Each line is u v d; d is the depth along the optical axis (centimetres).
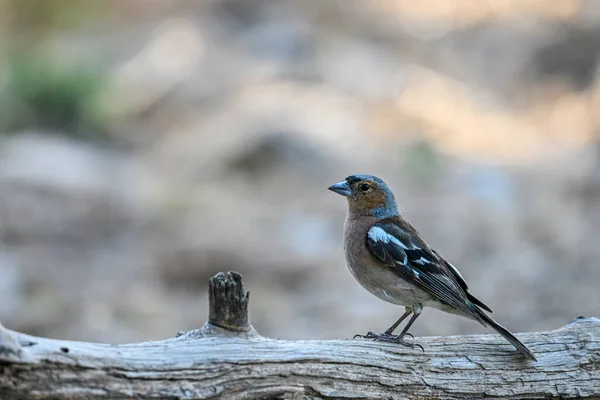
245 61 2400
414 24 2789
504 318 1212
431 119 2131
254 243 1459
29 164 1834
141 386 518
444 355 608
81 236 1580
